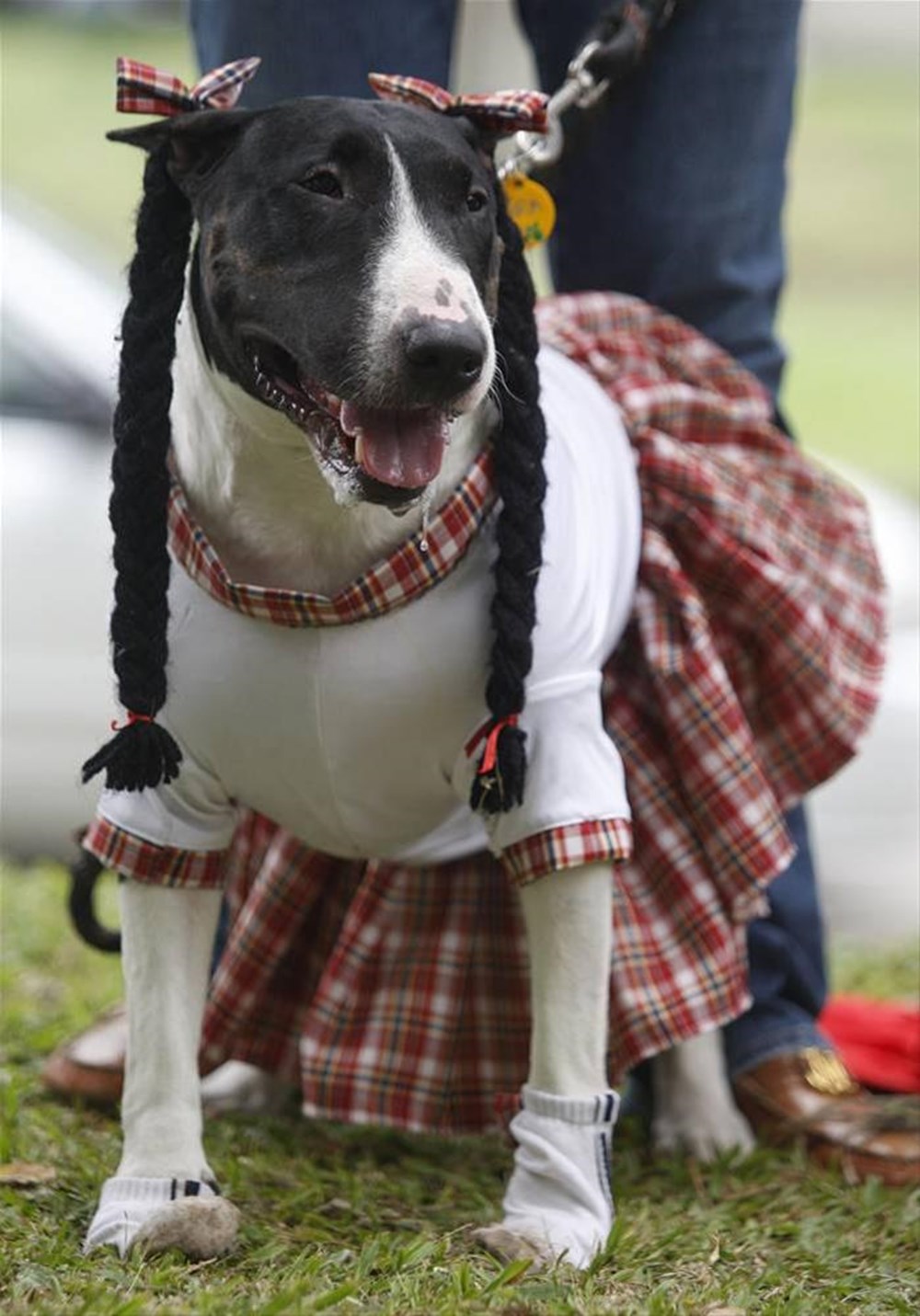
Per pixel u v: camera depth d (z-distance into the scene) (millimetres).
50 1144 6102
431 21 6277
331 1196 5773
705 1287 5043
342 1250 5211
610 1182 5422
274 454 5051
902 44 44531
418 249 4797
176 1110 5258
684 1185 6125
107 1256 5035
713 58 6445
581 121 6359
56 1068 6703
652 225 6562
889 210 34844
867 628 6539
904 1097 6727
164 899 5301
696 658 5938
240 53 6199
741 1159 6289
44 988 8250
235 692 5164
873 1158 6176
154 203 5137
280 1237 5277
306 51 6148
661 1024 5910
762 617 6145
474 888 6070
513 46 9508
